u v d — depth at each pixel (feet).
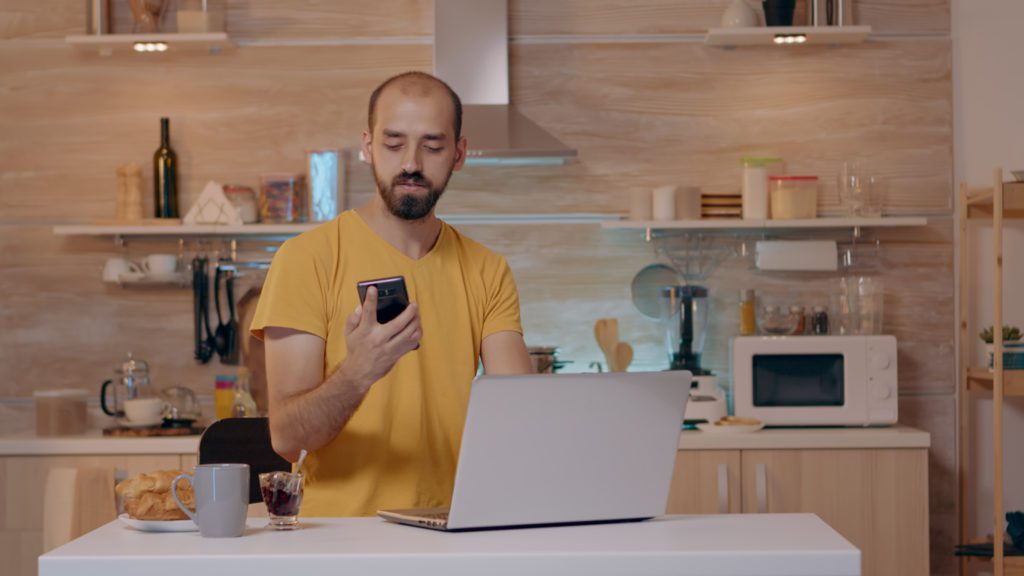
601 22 12.91
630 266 12.91
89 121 12.94
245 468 4.99
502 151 11.62
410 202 6.24
